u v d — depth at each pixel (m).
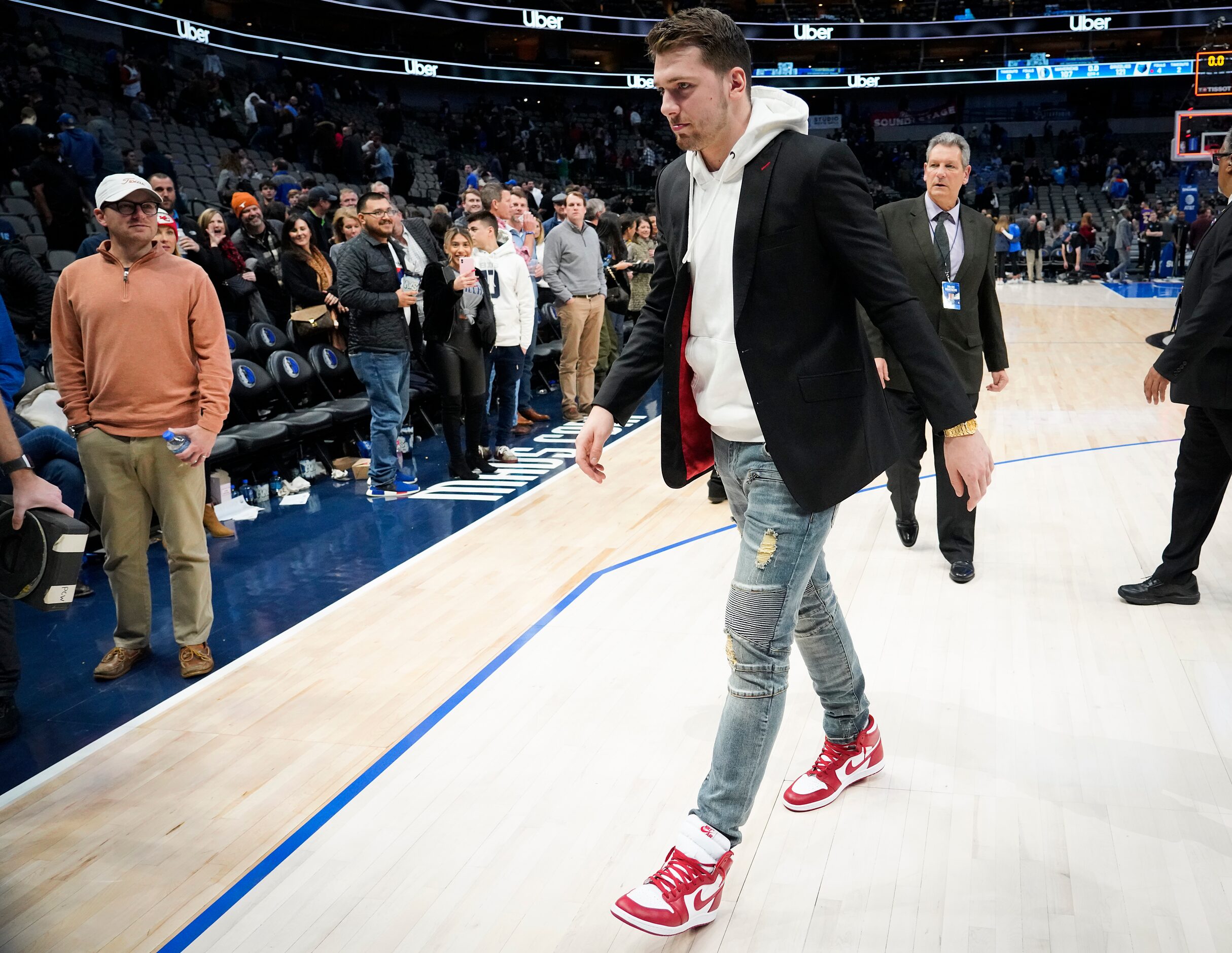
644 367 2.11
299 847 2.25
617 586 3.92
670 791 2.41
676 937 1.90
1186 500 3.44
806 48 30.08
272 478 5.73
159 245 3.22
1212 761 2.46
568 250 7.23
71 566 2.10
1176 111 27.19
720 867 1.90
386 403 5.47
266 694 3.08
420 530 4.89
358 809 2.39
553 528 4.80
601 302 7.46
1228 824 2.19
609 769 2.52
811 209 1.82
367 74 24.09
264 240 7.24
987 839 2.16
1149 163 25.27
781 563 1.91
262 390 5.68
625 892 2.04
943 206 3.68
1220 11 26.52
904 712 2.77
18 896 2.12
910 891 2.00
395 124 18.22
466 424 5.88
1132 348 10.45
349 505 5.41
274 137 15.18
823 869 2.09
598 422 2.07
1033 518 4.64
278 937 1.95
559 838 2.24
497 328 5.89
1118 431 6.54
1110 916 1.90
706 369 1.95
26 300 5.61
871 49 29.86
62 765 2.69
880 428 1.97
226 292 6.18
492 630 3.53
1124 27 27.09
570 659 3.22
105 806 2.47
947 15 29.28
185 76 17.02
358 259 5.31
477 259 5.97
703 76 1.76
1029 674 2.99
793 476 1.85
